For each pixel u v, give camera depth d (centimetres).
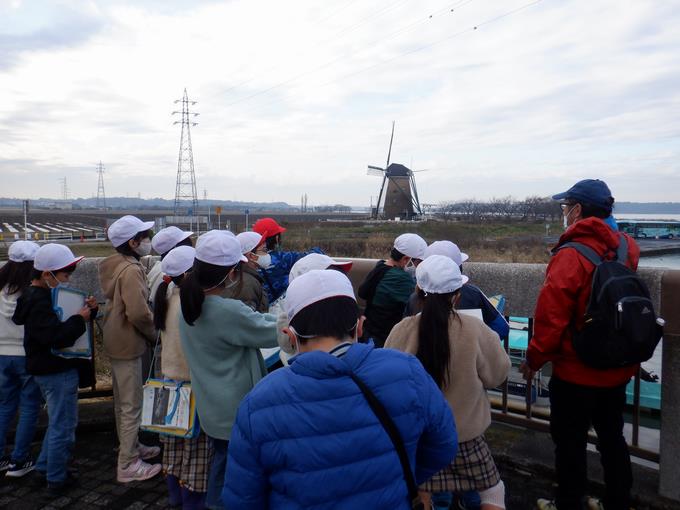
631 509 332
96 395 511
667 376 320
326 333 174
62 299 350
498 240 4181
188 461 311
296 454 154
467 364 262
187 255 324
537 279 392
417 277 269
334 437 155
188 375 312
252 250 404
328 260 316
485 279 414
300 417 156
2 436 394
